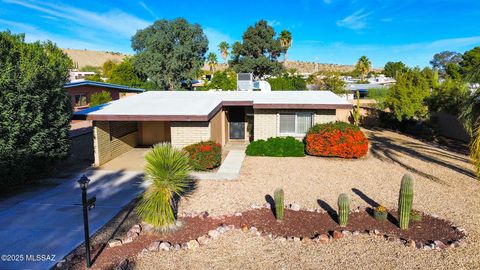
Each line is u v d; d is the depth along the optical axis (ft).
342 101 55.01
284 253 23.63
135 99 59.93
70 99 44.39
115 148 53.42
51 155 40.45
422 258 22.91
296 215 29.58
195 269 21.81
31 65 36.11
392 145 64.03
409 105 75.51
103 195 35.76
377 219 28.55
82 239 25.80
